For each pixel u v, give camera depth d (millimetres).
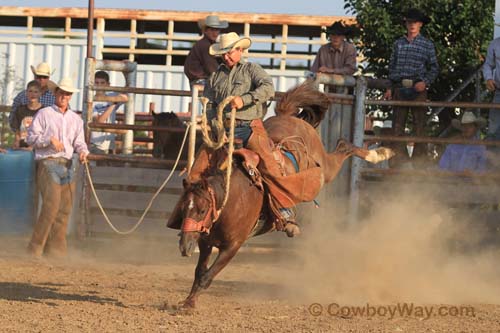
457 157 24281
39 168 23047
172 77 42469
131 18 43625
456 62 28578
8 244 25219
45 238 23094
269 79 17359
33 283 19000
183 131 23547
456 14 28281
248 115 17453
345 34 26172
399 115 25297
